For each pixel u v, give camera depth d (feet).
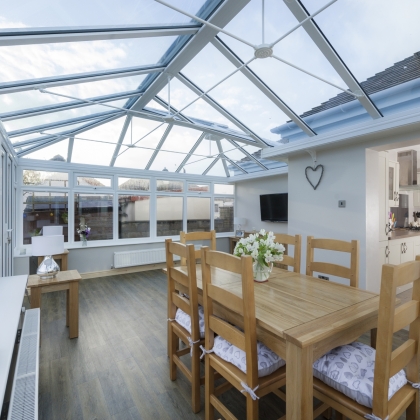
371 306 5.05
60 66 8.41
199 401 5.97
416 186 15.53
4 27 6.19
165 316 11.30
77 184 18.10
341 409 4.15
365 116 10.94
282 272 7.82
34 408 3.92
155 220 21.54
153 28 7.61
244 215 24.84
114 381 6.97
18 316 4.77
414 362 4.34
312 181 13.16
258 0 7.13
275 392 6.12
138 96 12.25
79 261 17.57
